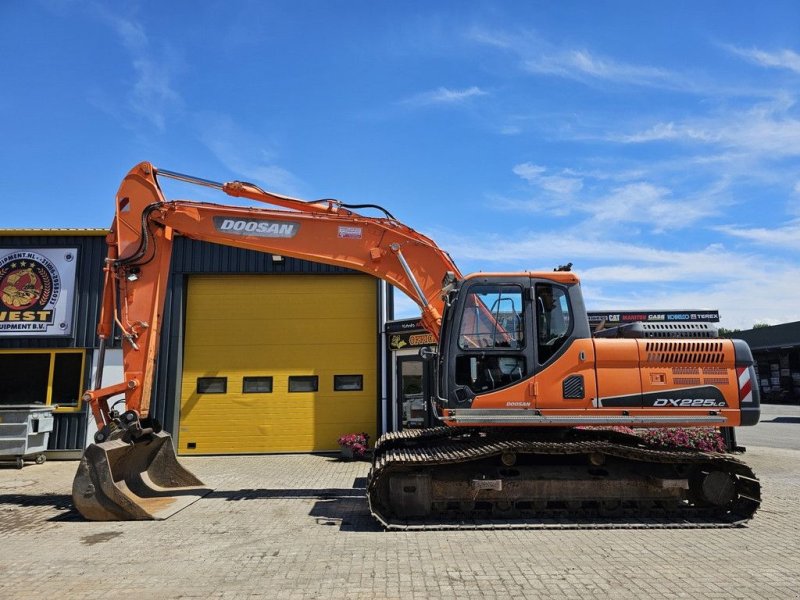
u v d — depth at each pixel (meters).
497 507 7.12
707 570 5.14
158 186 8.82
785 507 7.78
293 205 8.76
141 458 8.88
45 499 8.73
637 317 13.49
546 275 7.44
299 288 14.05
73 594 4.66
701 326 7.61
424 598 4.50
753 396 7.16
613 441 7.74
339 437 13.02
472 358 7.27
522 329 7.27
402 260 8.35
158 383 13.30
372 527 6.79
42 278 13.46
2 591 4.73
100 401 8.16
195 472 10.91
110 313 8.60
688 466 7.22
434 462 6.74
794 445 15.41
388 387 13.53
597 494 7.06
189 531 6.69
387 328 13.62
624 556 5.56
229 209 8.63
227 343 13.78
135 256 8.54
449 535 6.38
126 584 4.89
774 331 38.25
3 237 13.55
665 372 7.16
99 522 7.18
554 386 7.09
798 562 5.37
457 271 8.35
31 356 13.39
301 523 7.02
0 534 6.63
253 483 9.78
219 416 13.50
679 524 6.71
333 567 5.27
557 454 7.29
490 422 7.08
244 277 14.05
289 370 13.73
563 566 5.26
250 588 4.75
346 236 8.58
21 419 11.86
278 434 13.48
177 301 13.65
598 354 7.15
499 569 5.18
